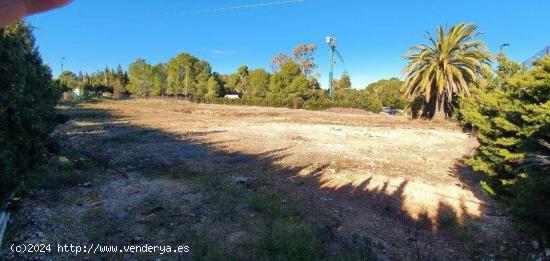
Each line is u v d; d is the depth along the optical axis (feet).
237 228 17.29
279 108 147.23
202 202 20.54
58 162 25.61
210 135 48.75
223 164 30.71
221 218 18.39
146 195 21.44
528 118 18.06
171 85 225.35
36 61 19.12
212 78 213.25
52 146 21.65
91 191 21.48
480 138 23.99
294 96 158.51
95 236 15.92
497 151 21.47
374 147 43.62
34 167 18.42
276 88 180.75
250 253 14.89
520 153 18.67
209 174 26.86
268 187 24.14
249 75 220.43
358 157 35.99
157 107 119.75
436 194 24.89
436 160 36.65
